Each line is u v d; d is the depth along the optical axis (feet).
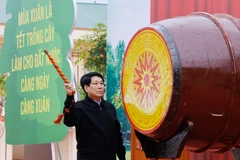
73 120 18.66
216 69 14.25
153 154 15.15
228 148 15.03
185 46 14.28
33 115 29.07
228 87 14.26
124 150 19.94
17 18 30.45
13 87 30.66
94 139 19.17
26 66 29.68
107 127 19.35
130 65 15.47
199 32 14.67
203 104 14.12
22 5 30.04
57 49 27.40
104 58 42.93
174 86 13.88
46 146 33.65
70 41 26.84
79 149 19.31
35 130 28.94
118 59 28.71
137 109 15.12
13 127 30.58
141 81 15.01
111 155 19.36
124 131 28.43
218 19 15.08
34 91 29.04
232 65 14.33
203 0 24.94
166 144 14.65
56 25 27.55
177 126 14.19
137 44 15.20
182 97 13.93
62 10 27.27
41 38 28.53
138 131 15.14
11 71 30.81
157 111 14.33
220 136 14.57
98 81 19.48
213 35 14.67
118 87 28.76
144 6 27.48
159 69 14.38
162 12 26.32
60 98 27.43
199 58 14.21
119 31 28.58
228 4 24.25
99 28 43.86
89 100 19.53
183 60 14.06
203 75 14.12
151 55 14.70
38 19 28.84
